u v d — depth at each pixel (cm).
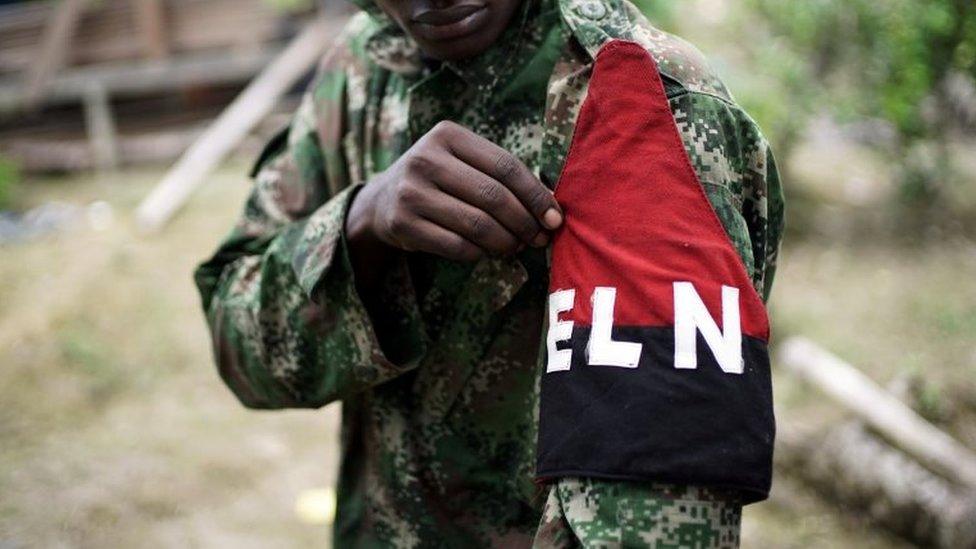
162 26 672
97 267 496
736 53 511
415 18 101
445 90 108
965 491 291
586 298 87
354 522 125
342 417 127
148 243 531
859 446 313
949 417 347
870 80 475
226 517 327
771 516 309
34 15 671
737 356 82
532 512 112
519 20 104
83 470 352
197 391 410
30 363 422
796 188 557
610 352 83
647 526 80
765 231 99
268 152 134
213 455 363
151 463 358
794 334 414
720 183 90
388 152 114
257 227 128
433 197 94
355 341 106
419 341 107
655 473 80
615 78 91
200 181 620
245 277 122
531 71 103
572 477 84
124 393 408
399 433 116
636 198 87
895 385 360
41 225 569
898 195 543
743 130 97
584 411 83
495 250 95
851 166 605
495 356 108
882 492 298
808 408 351
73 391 406
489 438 112
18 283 487
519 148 104
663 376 81
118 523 324
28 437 376
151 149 686
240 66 676
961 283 452
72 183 659
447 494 115
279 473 354
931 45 445
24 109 684
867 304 439
